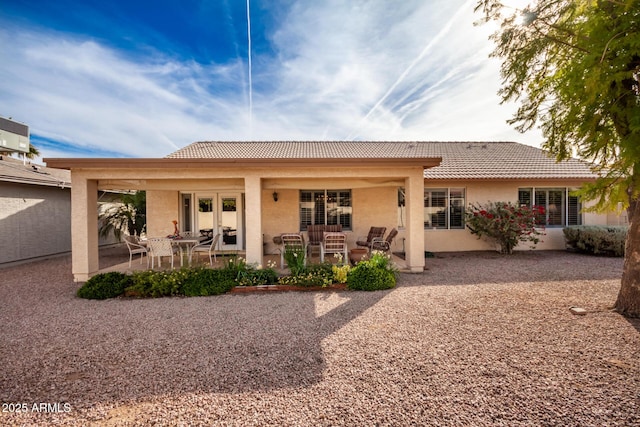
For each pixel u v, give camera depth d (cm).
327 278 748
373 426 273
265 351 420
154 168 818
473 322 515
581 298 635
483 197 1327
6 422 284
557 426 269
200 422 281
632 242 537
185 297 686
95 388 336
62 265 1140
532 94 628
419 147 1712
